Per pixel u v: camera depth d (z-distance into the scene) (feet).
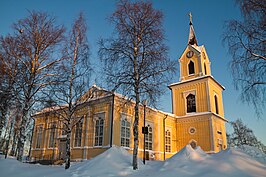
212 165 37.76
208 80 112.16
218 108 115.55
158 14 54.49
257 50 41.88
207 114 105.40
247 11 42.29
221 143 107.34
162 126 105.40
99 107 85.61
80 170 46.01
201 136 104.83
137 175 40.34
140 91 50.70
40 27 65.26
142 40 52.54
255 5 41.70
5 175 43.06
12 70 61.36
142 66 51.13
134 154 46.85
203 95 111.45
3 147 119.75
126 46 52.37
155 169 44.34
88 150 82.99
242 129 176.76
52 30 66.18
